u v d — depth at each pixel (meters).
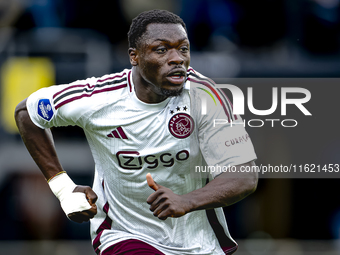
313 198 18.41
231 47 20.66
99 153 9.81
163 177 9.51
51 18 20.30
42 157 10.02
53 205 18.73
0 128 18.39
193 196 8.60
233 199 8.78
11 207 18.61
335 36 20.56
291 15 20.62
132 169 9.49
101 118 9.38
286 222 18.50
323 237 18.42
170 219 9.70
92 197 9.62
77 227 18.78
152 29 8.84
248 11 20.66
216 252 10.00
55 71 18.91
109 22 20.38
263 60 19.62
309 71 18.98
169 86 8.84
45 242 18.59
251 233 18.58
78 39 19.09
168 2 20.47
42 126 9.92
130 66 19.55
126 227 9.92
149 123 9.25
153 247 9.72
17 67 18.56
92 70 19.09
